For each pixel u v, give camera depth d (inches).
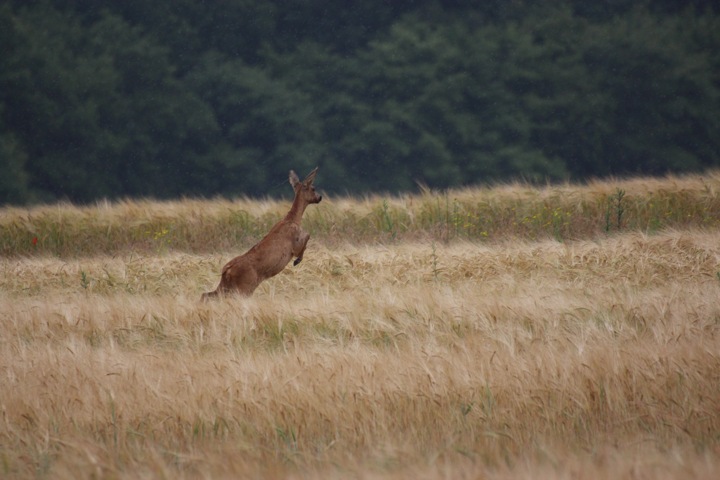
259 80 3117.6
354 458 439.2
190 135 3080.7
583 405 496.4
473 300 765.3
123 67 3115.2
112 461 435.5
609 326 655.1
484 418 490.9
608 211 1334.9
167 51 3171.8
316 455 454.9
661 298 742.5
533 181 3036.4
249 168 3065.9
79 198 3053.6
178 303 788.6
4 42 3058.6
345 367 558.3
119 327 745.6
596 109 3169.3
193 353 653.9
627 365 537.3
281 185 3061.0
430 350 607.2
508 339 634.2
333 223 1412.4
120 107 3078.2
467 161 3125.0
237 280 832.3
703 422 470.9
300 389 519.5
